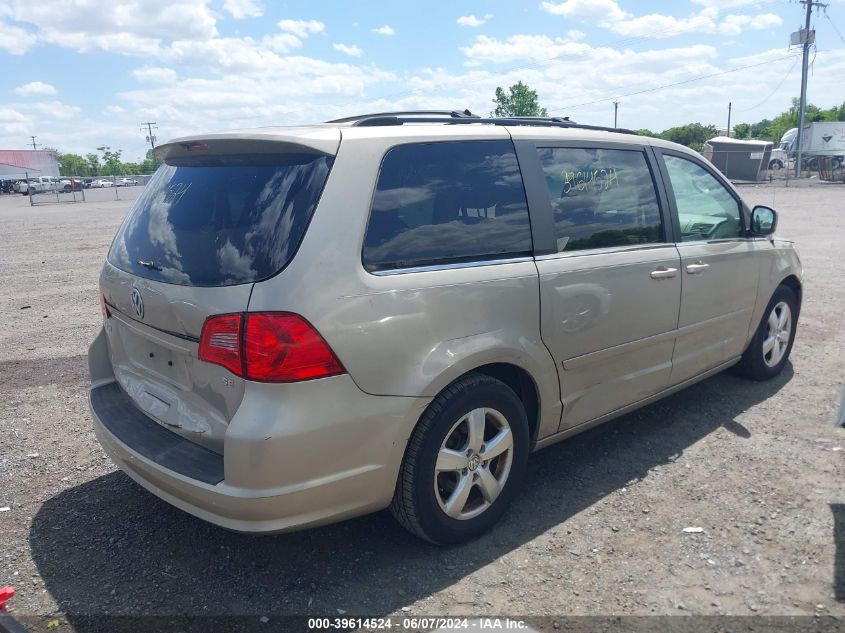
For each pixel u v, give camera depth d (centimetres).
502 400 334
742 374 549
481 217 334
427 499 311
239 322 269
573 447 441
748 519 352
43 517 368
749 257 490
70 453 448
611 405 404
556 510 365
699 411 493
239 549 335
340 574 314
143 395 333
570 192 376
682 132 7775
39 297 980
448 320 308
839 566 312
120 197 4797
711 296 457
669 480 395
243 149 308
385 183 304
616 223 397
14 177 7419
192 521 362
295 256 274
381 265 295
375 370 286
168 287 297
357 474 288
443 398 310
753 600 291
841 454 420
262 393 268
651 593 297
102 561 327
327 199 284
